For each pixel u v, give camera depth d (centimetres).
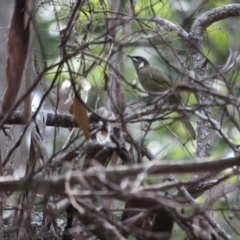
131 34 879
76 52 750
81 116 766
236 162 672
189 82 838
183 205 670
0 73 1952
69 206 742
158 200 624
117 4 917
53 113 929
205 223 702
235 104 676
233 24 1819
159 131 1841
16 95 722
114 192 607
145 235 720
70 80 775
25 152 1159
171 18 1273
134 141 759
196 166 667
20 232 802
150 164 624
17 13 721
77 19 902
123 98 866
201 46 1031
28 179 640
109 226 665
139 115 785
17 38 720
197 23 1062
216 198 694
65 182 626
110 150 766
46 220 879
